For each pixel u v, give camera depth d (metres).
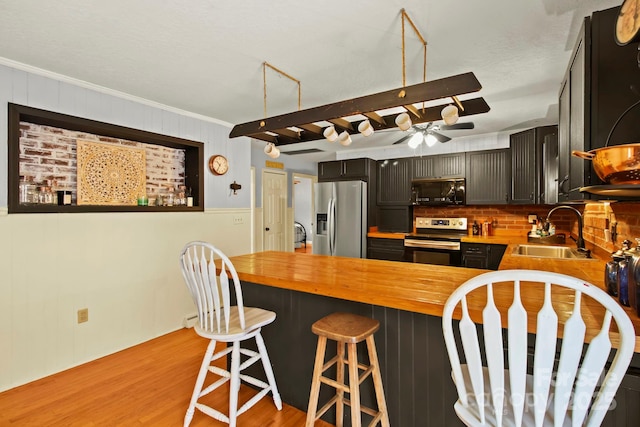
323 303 1.88
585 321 1.08
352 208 4.67
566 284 0.86
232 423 1.69
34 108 2.29
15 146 2.21
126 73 2.36
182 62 2.18
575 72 1.56
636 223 1.83
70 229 2.49
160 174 3.25
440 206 4.72
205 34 1.83
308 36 1.85
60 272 2.44
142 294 2.95
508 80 2.48
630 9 1.01
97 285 2.64
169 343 2.93
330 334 1.44
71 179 2.63
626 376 1.07
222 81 2.50
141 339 2.94
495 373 0.94
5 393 2.12
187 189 3.44
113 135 2.83
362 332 1.44
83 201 2.65
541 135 3.46
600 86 1.35
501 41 1.91
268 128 2.11
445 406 1.52
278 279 1.80
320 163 5.27
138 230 2.92
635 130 1.29
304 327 1.96
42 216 2.35
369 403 1.73
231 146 3.77
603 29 1.34
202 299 1.73
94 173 2.73
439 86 1.56
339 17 1.66
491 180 4.16
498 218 4.41
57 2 1.55
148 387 2.20
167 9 1.60
